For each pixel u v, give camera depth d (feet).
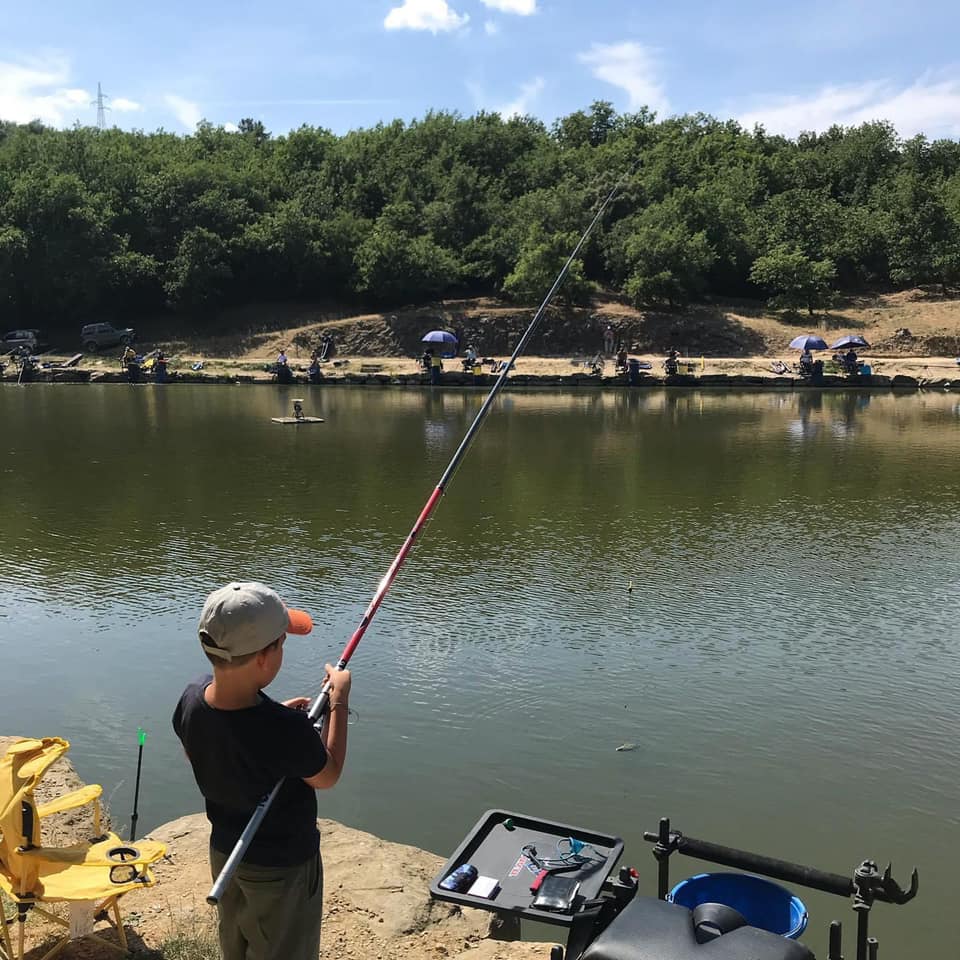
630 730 30.01
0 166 220.02
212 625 9.06
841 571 47.88
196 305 209.15
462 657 35.86
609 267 214.28
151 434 100.53
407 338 194.29
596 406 130.62
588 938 10.44
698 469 78.74
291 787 9.61
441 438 97.86
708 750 28.81
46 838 18.76
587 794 26.22
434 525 57.77
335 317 208.44
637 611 41.39
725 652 36.63
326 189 237.25
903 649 37.01
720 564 49.08
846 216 227.20
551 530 56.49
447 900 11.21
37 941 14.40
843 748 28.99
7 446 91.50
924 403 134.21
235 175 227.61
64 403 133.49
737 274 216.95
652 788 26.63
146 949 14.25
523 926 20.42
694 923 9.35
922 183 221.66
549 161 252.62
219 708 9.36
